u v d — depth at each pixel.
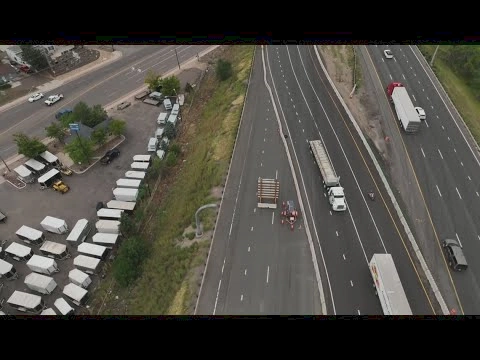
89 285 69.25
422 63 109.38
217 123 95.31
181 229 72.00
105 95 115.50
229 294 60.72
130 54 132.75
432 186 76.06
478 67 109.12
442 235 68.06
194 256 66.12
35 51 121.06
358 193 75.31
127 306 64.56
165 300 62.03
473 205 72.81
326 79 104.69
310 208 72.81
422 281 62.00
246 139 87.38
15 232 78.31
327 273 63.00
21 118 107.62
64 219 80.75
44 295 67.75
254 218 71.50
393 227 69.69
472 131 88.31
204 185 78.69
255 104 97.19
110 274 70.62
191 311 58.94
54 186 86.12
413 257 65.12
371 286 61.41
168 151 94.25
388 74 104.94
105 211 78.31
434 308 58.66
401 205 72.75
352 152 83.62
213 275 63.16
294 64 110.69
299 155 83.25
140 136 100.56
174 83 108.62
